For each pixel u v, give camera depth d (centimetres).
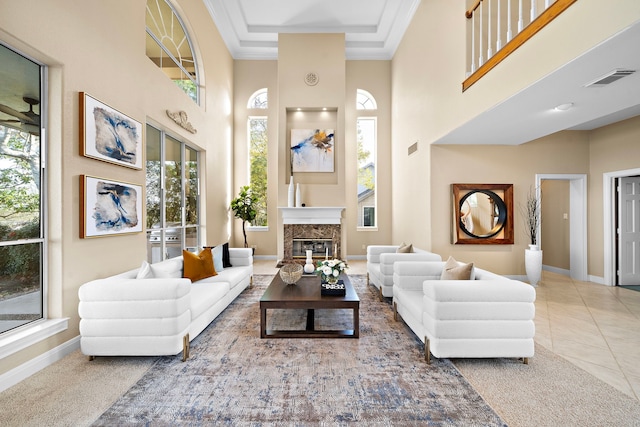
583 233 569
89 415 192
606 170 542
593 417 191
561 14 262
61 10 263
